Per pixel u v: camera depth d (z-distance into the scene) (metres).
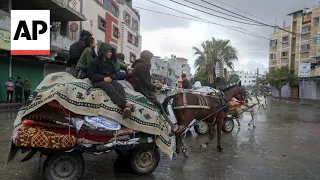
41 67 20.92
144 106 5.28
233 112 10.70
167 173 5.58
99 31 26.86
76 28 22.17
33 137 4.29
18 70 18.72
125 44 34.16
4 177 5.03
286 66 47.75
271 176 5.60
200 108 6.89
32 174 5.20
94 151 4.80
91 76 5.00
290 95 48.81
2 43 14.87
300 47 46.38
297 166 6.34
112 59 5.29
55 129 4.54
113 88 4.94
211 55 31.86
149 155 5.41
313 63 40.19
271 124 13.43
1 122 10.62
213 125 7.64
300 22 46.56
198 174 5.57
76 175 4.74
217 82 11.20
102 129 4.76
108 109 4.80
